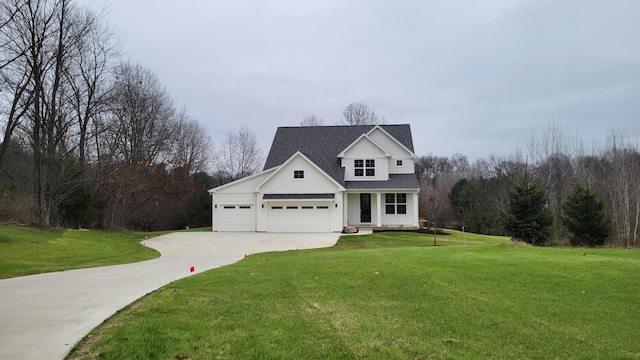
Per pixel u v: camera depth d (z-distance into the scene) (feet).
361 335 18.13
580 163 141.69
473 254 41.98
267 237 85.87
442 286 27.45
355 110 200.13
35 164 85.71
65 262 49.57
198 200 153.99
